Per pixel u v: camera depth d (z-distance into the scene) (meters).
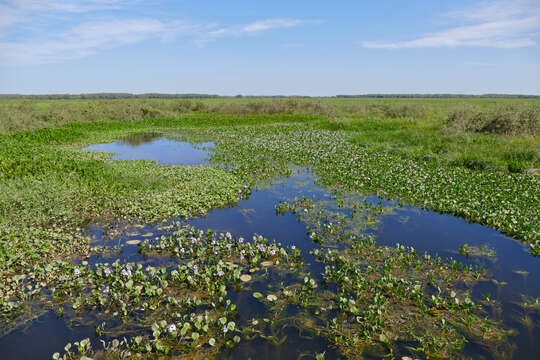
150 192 9.91
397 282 5.25
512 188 10.06
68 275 5.45
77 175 11.12
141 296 5.00
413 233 7.32
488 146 15.59
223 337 4.12
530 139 16.36
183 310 4.68
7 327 4.34
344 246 6.70
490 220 7.75
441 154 15.29
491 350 3.89
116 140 23.75
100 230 7.45
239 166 14.05
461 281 5.39
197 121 36.44
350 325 4.35
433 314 4.55
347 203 9.35
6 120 26.59
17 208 7.90
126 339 4.10
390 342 4.03
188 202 8.95
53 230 7.24
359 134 23.33
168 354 3.85
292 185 11.30
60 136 22.52
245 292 5.11
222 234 6.96
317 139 21.80
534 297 4.94
